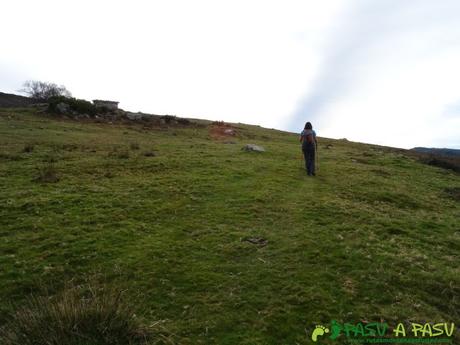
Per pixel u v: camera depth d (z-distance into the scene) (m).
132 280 6.63
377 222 10.50
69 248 7.82
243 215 10.62
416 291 6.60
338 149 32.41
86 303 5.16
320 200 12.58
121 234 8.75
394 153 34.19
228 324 5.46
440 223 11.12
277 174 16.98
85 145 21.39
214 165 17.92
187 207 11.14
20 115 32.41
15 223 9.13
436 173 23.00
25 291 6.21
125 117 38.97
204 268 7.20
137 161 17.41
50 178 13.32
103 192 12.06
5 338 4.53
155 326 5.26
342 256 7.89
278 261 7.61
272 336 5.23
